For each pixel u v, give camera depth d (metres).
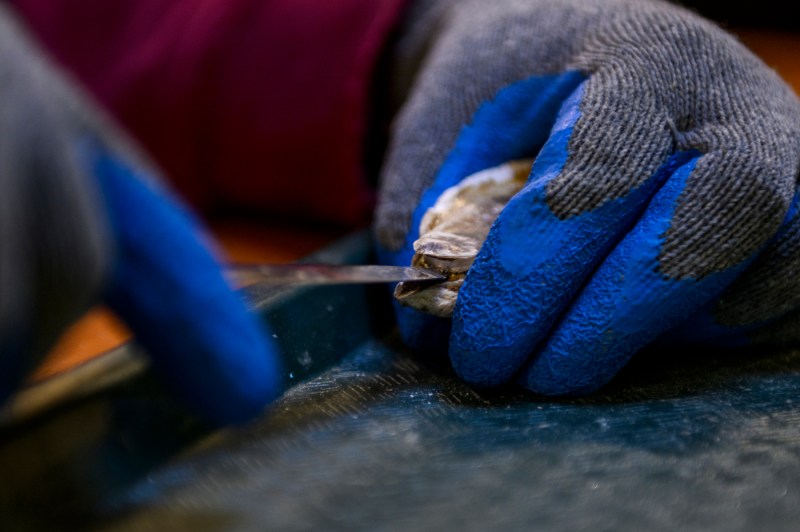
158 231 0.28
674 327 0.38
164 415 0.32
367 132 0.50
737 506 0.30
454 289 0.36
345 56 0.49
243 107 0.51
